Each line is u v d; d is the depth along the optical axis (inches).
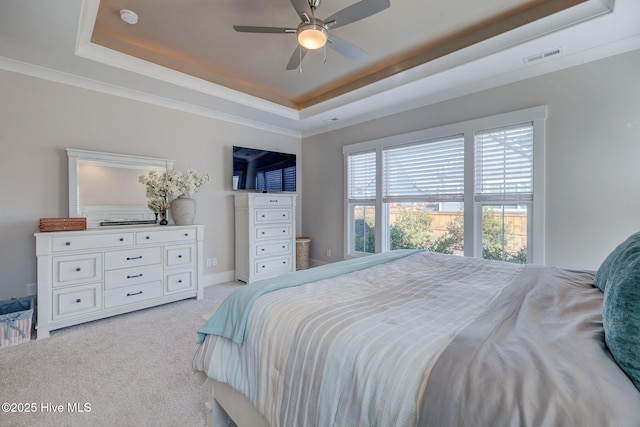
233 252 169.2
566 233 103.6
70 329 99.7
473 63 104.1
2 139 102.0
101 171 121.7
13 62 101.8
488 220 124.2
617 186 94.3
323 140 192.7
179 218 133.9
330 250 190.4
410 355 32.0
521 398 24.3
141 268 115.6
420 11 91.6
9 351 84.7
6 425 56.5
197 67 129.0
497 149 119.9
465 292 55.5
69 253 98.6
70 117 115.3
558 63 103.2
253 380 44.8
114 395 65.8
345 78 140.4
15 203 104.7
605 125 95.9
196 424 57.7
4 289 103.0
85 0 75.5
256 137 179.3
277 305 47.9
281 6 89.5
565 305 45.4
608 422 21.4
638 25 82.7
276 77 139.0
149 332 98.1
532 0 86.7
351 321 40.6
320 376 35.7
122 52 108.7
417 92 130.6
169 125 142.6
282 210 173.2
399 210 156.5
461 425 24.8
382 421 29.1
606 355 29.1
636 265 30.8
